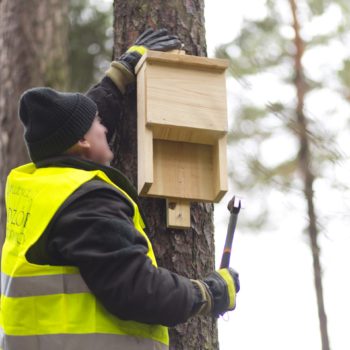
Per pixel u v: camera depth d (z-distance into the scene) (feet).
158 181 25.36
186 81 25.23
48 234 20.67
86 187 20.94
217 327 26.66
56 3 56.44
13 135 52.75
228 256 22.88
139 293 20.04
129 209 21.26
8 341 20.77
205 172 25.73
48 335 20.40
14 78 54.29
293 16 63.41
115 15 28.60
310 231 53.93
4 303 21.21
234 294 21.85
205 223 26.73
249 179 60.80
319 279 54.19
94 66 71.56
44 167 22.18
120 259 20.16
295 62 61.52
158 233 25.96
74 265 20.48
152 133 25.02
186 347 25.82
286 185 52.70
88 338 20.30
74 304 20.48
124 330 20.67
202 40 28.45
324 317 54.29
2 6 55.72
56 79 55.11
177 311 20.45
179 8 28.25
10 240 21.68
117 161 26.86
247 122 59.06
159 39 26.91
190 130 25.14
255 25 64.23
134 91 26.89
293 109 54.60
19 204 21.53
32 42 55.06
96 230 20.35
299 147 54.60
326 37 63.10
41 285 20.67
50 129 22.11
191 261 26.18
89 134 22.58
